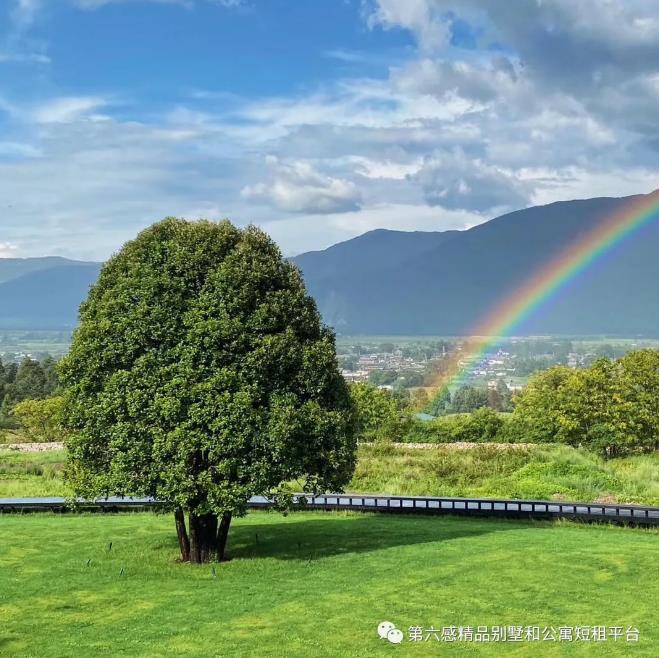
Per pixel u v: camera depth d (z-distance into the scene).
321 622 16.80
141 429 20.58
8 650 15.41
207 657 14.85
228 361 21.20
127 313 21.61
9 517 31.91
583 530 27.91
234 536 26.98
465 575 20.44
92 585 20.19
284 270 23.36
